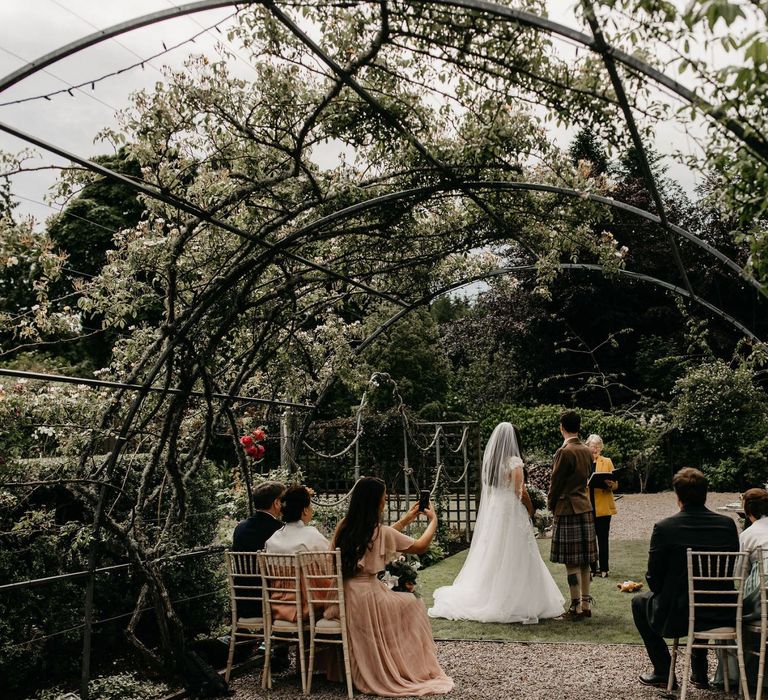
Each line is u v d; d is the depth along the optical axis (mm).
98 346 15836
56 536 5320
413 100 4703
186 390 5535
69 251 16031
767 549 4438
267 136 4648
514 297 21828
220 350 6711
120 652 6008
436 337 20156
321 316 7941
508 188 5105
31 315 5207
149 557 5367
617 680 5004
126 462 6336
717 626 4465
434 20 3811
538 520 11836
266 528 5598
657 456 16844
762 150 3424
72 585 5668
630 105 3828
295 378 7898
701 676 4805
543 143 4883
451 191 5656
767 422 15336
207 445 6199
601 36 3355
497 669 5355
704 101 3344
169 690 5168
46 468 5387
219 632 6520
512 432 7152
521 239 6156
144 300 5742
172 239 5215
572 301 21625
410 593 5422
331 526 9258
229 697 5020
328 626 5031
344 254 6387
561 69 3994
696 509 4688
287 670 5645
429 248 6652
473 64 4090
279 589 5145
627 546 10320
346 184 5133
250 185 4824
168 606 5273
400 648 5113
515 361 22797
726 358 20219
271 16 3975
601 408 22062
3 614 5207
